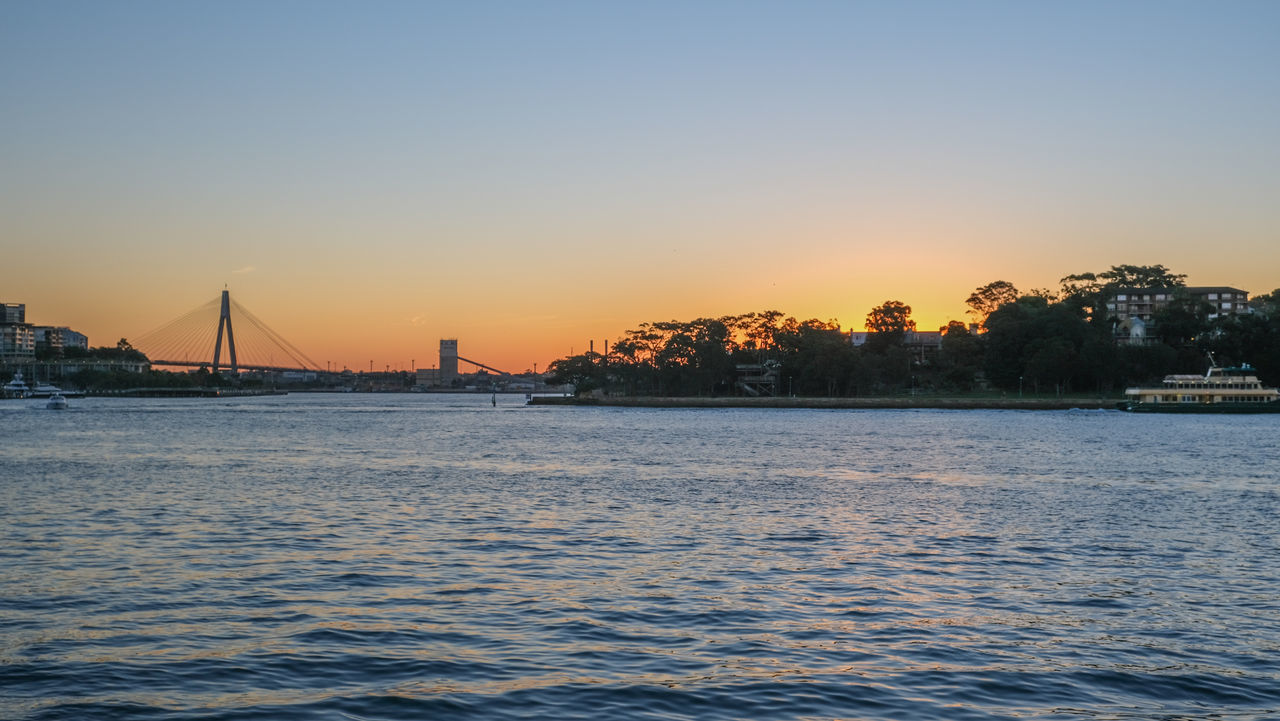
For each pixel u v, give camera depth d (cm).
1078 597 3362
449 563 3925
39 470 8262
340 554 4112
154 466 8725
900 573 3762
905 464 9025
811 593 3394
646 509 5691
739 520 5238
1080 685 2412
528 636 2802
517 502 6009
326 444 12231
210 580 3553
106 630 2842
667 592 3394
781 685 2370
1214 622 3028
